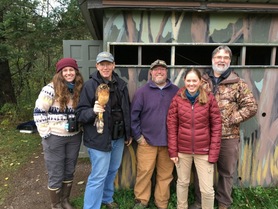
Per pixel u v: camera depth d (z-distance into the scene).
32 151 4.80
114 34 2.75
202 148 2.38
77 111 2.32
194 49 3.44
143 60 3.41
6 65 7.14
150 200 2.93
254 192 2.98
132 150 2.99
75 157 2.63
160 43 2.78
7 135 5.75
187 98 2.36
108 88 2.22
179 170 2.53
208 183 2.41
